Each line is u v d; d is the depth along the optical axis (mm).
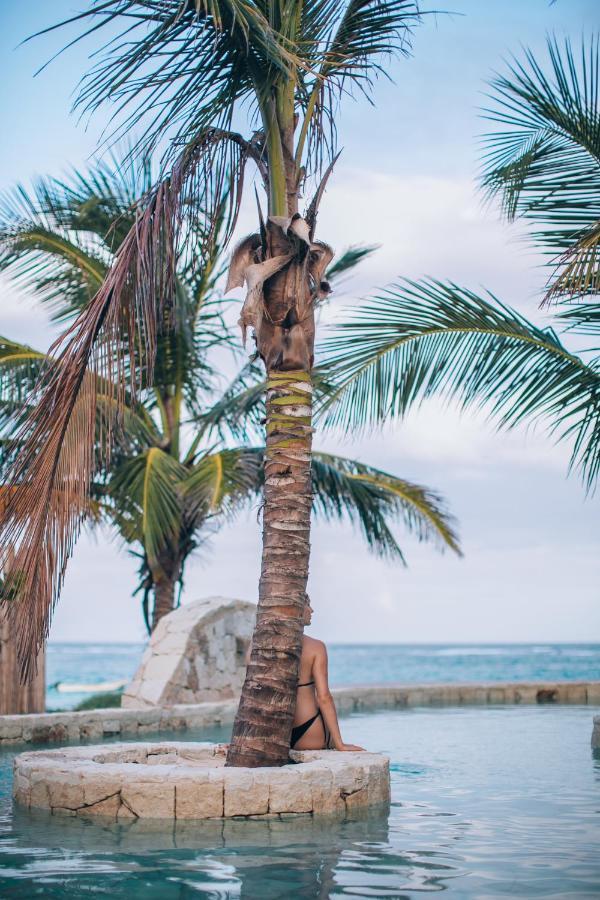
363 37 6738
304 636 6430
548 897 3424
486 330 8031
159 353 14422
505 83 8227
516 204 8516
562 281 6652
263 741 5648
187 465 15453
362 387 8375
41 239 13727
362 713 13109
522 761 7625
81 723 9586
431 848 4305
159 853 4234
